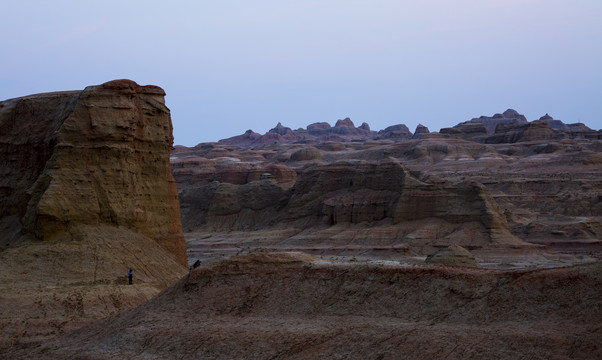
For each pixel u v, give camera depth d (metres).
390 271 49.84
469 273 47.19
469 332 42.12
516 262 138.88
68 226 78.31
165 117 89.69
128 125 83.94
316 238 164.50
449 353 40.75
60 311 64.44
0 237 84.19
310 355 44.06
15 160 89.69
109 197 81.25
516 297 43.91
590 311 40.72
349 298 49.50
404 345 42.34
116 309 66.31
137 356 49.22
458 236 152.00
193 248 170.12
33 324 62.00
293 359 44.19
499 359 39.28
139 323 53.59
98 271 73.50
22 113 91.88
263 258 55.50
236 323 50.06
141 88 88.88
